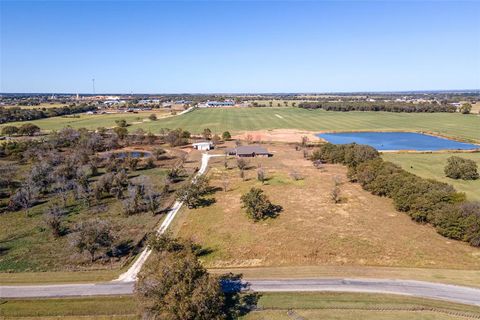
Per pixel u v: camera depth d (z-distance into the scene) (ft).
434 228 193.47
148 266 127.13
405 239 180.04
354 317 121.39
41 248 179.42
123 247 180.34
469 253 166.30
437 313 122.93
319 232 189.78
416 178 238.89
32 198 245.45
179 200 240.12
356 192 258.78
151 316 110.93
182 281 114.32
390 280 144.56
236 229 197.26
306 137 472.03
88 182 281.33
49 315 126.21
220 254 170.71
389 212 218.79
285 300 131.64
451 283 141.49
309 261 162.09
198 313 109.50
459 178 286.25
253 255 168.96
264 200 213.05
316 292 136.46
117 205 242.17
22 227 206.49
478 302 128.57
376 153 329.93
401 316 121.49
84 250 164.76
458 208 183.62
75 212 229.66
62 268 159.33
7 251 176.24
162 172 327.26
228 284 144.05
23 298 135.74
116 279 149.69
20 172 318.04
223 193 261.24
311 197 247.70
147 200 245.24
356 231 190.19
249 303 130.41
